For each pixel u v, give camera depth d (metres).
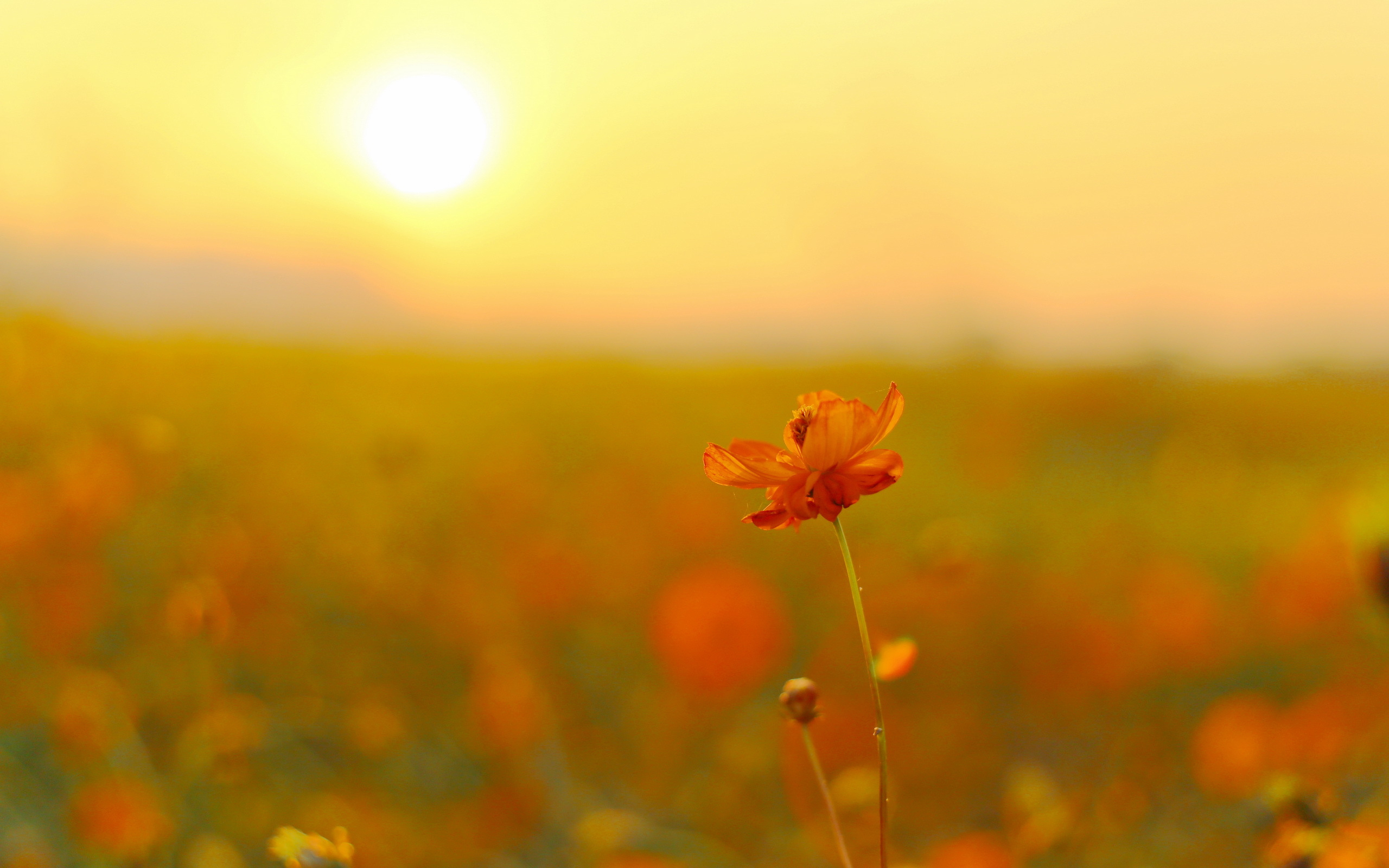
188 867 0.85
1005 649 1.37
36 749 0.92
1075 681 1.29
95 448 1.23
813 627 1.38
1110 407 3.63
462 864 0.91
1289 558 1.51
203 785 0.90
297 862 0.66
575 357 3.96
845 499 0.62
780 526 0.63
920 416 3.29
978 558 1.36
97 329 2.07
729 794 0.98
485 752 1.05
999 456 2.36
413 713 1.13
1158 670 1.36
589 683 1.26
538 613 1.33
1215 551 2.03
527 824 0.96
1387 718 0.98
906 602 1.36
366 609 1.28
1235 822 0.93
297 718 1.02
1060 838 0.85
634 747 1.14
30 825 0.85
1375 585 0.82
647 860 0.88
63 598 1.00
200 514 1.36
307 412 1.99
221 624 0.90
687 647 1.21
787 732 0.94
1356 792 0.92
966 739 1.17
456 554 1.45
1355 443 3.53
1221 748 0.99
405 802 0.99
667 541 1.63
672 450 2.54
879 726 0.61
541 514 1.75
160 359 2.03
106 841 0.82
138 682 0.98
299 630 1.21
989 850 0.90
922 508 2.07
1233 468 2.64
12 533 1.06
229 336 2.86
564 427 2.59
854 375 3.63
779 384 3.90
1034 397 3.60
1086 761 1.18
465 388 2.97
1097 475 2.89
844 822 0.82
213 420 1.72
